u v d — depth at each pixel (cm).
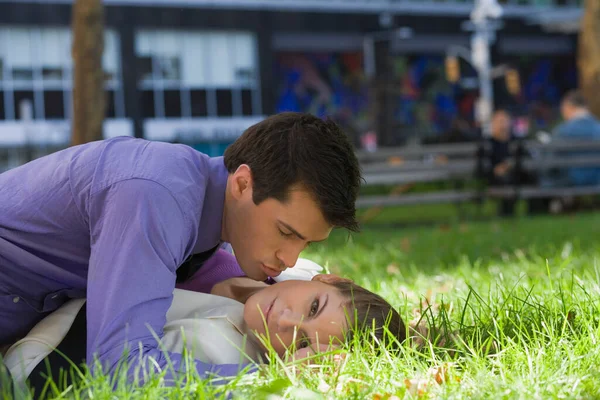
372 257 702
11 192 290
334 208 269
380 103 2030
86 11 999
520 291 382
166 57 2661
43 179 286
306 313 291
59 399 220
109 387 226
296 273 357
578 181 1345
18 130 2420
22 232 284
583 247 715
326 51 3103
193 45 2691
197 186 278
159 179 266
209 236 289
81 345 277
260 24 2761
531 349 275
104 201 267
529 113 3291
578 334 297
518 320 314
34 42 2452
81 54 1006
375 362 256
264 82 2777
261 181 271
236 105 2761
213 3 2667
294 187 267
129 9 2534
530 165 1330
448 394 234
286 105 3102
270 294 299
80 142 1011
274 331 290
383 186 1627
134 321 251
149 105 2653
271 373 244
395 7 2942
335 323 287
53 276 287
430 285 482
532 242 775
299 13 2812
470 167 1306
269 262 282
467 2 3077
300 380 244
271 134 273
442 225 1085
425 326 317
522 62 3453
